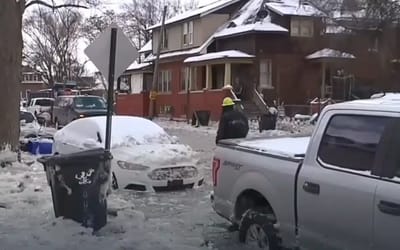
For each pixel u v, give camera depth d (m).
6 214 8.56
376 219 4.82
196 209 9.57
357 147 5.24
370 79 34.25
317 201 5.49
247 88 38.56
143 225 8.14
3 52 14.26
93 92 58.09
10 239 7.16
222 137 11.08
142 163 11.23
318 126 5.78
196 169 11.75
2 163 13.52
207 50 42.84
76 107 30.36
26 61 74.44
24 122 27.98
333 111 5.66
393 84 32.75
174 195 10.91
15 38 14.50
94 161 7.57
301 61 39.19
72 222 7.58
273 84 38.88
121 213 8.66
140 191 11.21
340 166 5.36
